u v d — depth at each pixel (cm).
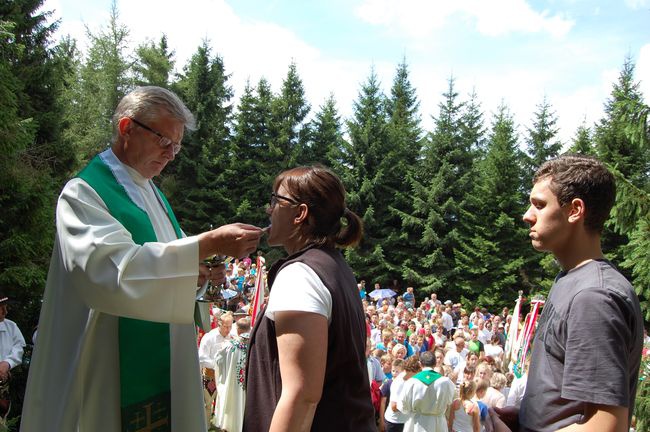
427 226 2816
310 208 179
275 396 165
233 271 1730
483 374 613
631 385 151
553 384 152
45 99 1260
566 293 156
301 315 155
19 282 750
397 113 3403
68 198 190
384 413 663
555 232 166
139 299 174
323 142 3322
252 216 3031
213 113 3197
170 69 3412
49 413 185
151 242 191
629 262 654
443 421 579
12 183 784
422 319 1388
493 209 2839
